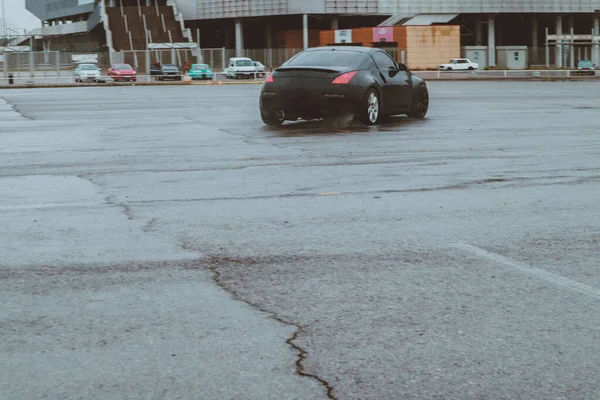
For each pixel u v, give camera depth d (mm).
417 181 9336
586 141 13547
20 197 8367
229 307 4746
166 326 4418
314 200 8133
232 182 9305
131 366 3865
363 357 3980
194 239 6434
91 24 102062
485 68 85312
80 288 5129
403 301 4859
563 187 8906
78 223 7059
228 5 90375
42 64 64625
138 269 5562
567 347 4125
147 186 9055
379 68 17219
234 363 3898
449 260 5801
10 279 5336
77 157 11766
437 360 3945
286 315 4605
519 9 90062
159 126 16984
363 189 8797
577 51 84312
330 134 14930
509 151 12203
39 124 17781
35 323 4477
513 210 7625
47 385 3654
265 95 16609
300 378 3729
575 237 6516
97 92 38906
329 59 17000
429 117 19141
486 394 3572
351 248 6145
